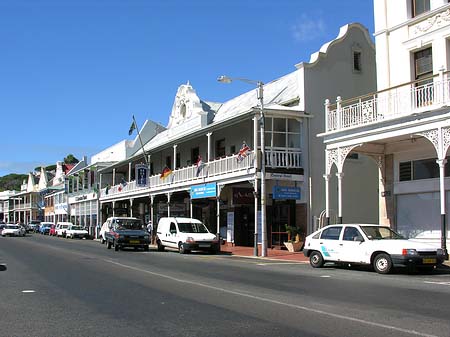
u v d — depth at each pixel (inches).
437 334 274.4
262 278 558.3
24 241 1633.9
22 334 286.4
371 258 614.9
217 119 1438.2
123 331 291.4
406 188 809.5
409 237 803.4
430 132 675.4
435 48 756.0
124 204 2084.2
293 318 324.2
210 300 401.4
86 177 2468.0
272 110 1047.6
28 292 451.5
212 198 1320.1
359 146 788.0
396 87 726.5
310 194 1068.5
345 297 409.1
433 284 491.2
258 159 1027.3
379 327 293.6
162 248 1160.2
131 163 1871.3
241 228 1293.1
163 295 430.6
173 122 1680.6
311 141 1088.2
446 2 746.8
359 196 1117.1
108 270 658.8
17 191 5187.0
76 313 348.5
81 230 2138.3
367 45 1193.4
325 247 680.4
